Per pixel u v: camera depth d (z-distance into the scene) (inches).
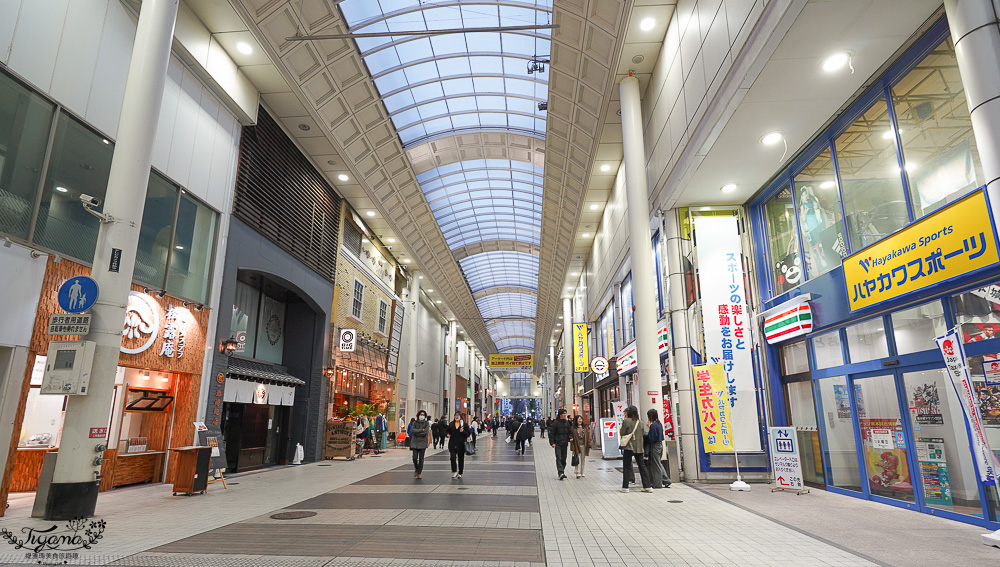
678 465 418.9
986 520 225.0
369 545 203.5
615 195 695.7
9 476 260.1
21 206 273.9
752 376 410.9
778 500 317.1
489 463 617.0
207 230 440.8
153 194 377.4
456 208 1018.1
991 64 179.9
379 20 489.7
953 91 237.6
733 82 289.0
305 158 631.2
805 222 369.1
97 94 321.7
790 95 291.3
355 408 824.9
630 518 263.3
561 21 454.9
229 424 508.7
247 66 471.5
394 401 1048.8
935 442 258.4
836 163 330.6
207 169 436.1
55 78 291.9
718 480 399.5
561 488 383.9
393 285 1040.8
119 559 181.0
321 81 513.7
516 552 194.4
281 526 239.5
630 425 376.8
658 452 388.2
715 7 316.2
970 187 229.1
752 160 366.6
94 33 319.3
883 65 270.1
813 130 327.9
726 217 439.2
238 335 514.0
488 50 558.6
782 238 402.9
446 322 1659.7
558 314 1544.0
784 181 393.7
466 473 495.8
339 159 644.1
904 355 274.5
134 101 281.6
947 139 241.6
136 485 380.2
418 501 317.4
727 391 409.1
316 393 660.1
